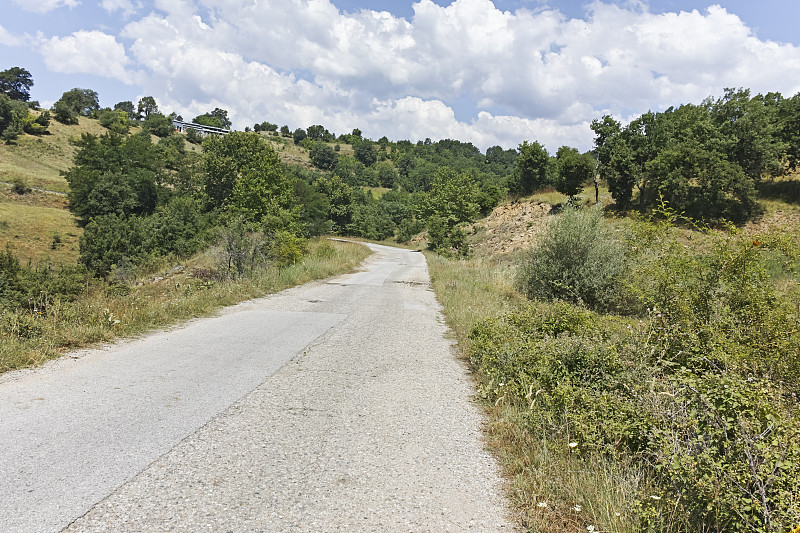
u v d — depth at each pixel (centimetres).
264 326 903
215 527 269
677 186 3042
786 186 3231
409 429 448
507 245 3931
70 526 259
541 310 789
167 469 334
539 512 307
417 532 282
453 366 704
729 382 341
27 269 2869
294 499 308
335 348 762
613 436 379
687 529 279
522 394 499
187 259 4019
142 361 608
